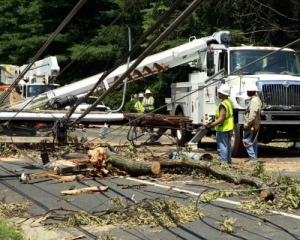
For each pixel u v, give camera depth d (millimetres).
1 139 12281
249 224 7246
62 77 40969
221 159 12328
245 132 13484
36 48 41406
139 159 12750
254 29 28906
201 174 10758
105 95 6996
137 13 31234
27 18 44094
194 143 15477
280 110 14820
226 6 29016
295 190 8250
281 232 6859
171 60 17906
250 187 9320
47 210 8172
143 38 5301
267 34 28844
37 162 12516
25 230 7035
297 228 7051
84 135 14195
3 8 46375
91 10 40844
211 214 7789
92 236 6730
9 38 44094
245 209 8078
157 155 14312
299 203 8109
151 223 7223
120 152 14602
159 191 9570
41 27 41812
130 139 16922
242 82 15086
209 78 15852
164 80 32094
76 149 14008
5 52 45531
